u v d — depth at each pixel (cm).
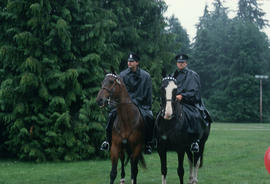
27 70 1096
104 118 1180
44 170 1002
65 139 1155
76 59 1190
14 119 1140
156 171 1007
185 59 740
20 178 886
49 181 852
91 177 912
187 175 945
